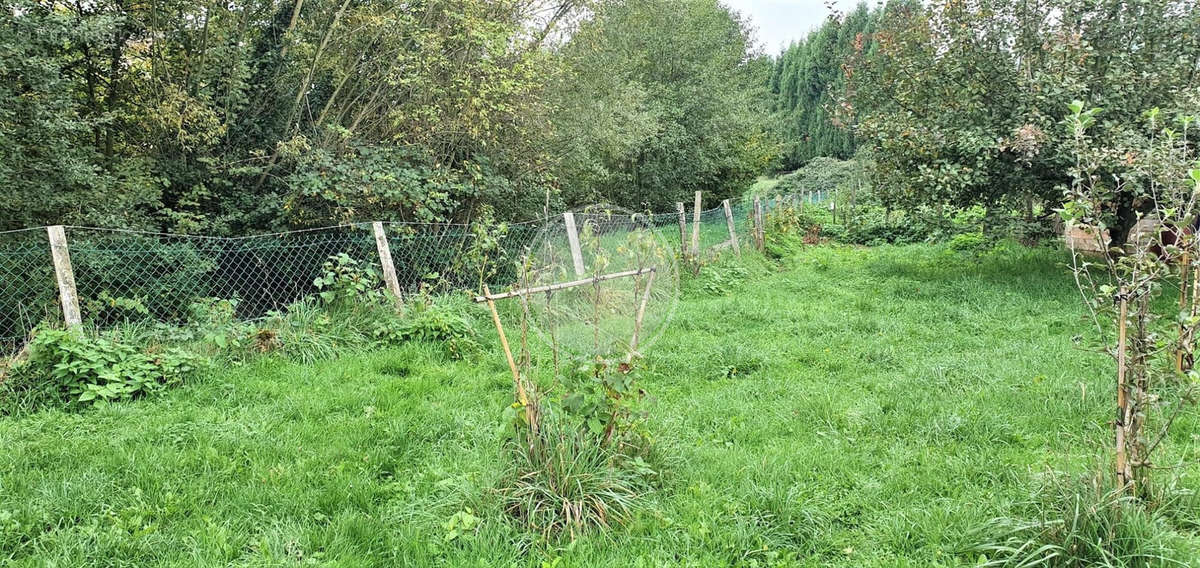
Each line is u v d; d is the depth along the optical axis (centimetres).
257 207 998
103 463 391
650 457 384
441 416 475
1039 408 482
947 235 1164
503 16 1165
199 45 960
